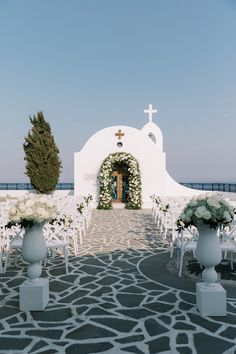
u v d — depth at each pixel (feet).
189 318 13.83
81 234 32.53
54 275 20.10
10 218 15.17
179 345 11.55
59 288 17.72
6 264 21.26
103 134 68.18
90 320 13.70
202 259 14.34
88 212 42.73
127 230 37.99
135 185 65.51
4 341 11.96
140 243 30.09
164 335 12.32
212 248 14.25
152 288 17.66
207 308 14.11
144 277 19.61
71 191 74.74
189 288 17.66
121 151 67.97
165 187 67.92
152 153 68.13
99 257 24.68
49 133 73.20
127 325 13.21
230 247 20.11
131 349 11.31
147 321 13.57
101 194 65.36
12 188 83.82
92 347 11.47
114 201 70.18
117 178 70.18
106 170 65.26
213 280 14.47
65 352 11.14
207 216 13.61
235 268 21.42
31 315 14.28
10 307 15.23
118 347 11.45
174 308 14.92
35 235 15.15
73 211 28.27
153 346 11.50
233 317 13.92
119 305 15.33
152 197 49.80
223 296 14.08
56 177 73.15
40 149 70.69
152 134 74.33
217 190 69.05
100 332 12.60
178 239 21.59
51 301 15.88
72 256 25.02
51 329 12.91
